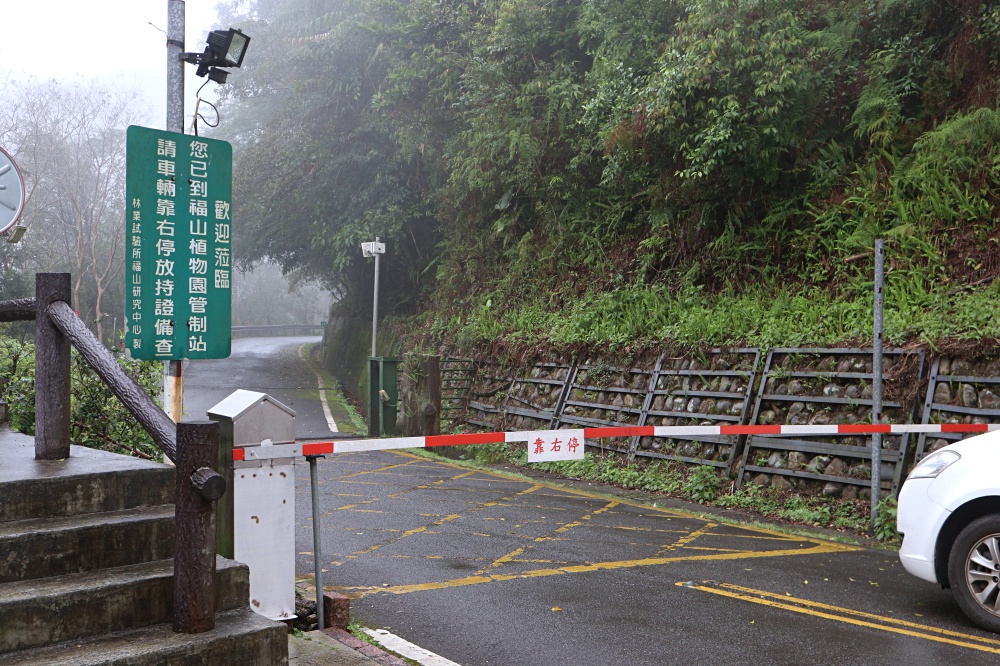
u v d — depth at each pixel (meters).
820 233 11.98
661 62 12.08
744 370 10.34
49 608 3.36
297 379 25.78
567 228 16.52
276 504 4.60
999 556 4.92
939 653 4.57
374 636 4.77
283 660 3.65
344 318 31.14
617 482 10.73
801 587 5.92
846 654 4.55
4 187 8.36
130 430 7.89
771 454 9.56
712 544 7.35
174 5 8.20
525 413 13.57
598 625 5.03
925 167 11.16
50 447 4.57
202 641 3.42
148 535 3.94
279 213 26.75
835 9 12.80
